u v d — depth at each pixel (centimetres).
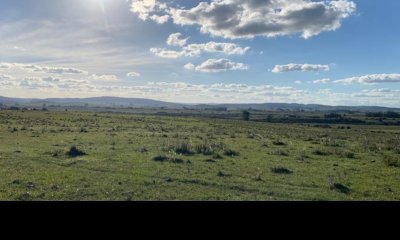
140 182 2073
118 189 1909
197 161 2811
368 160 3173
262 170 2533
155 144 3788
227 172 2414
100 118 9112
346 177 2405
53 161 2684
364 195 1950
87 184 1991
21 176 2144
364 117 18812
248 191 1958
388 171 2667
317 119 15762
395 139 5741
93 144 3691
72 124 6700
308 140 4947
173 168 2498
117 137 4450
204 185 2059
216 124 8569
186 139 4469
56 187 1914
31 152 3062
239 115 19275
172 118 10794
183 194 1845
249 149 3650
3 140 3825
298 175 2416
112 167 2495
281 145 4131
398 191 2064
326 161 3050
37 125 6141
